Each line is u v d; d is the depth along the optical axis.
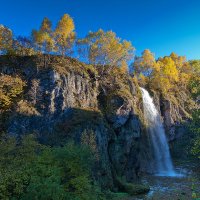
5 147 28.97
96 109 60.88
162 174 66.88
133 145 62.19
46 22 79.81
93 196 27.83
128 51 87.56
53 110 53.03
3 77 53.41
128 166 59.81
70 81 59.41
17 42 76.69
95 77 67.56
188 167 73.06
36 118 50.34
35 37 78.31
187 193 46.06
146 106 80.00
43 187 20.38
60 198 21.42
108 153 54.59
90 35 81.94
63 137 49.38
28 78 57.94
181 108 95.62
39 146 32.31
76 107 57.03
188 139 86.12
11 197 21.45
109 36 82.50
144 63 110.25
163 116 88.00
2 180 21.86
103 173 46.50
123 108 63.06
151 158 71.81
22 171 23.58
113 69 79.69
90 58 82.25
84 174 27.17
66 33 78.19
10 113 49.28
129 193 46.28
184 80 113.56
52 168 24.59
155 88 94.44
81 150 28.20
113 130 59.16
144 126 73.06
